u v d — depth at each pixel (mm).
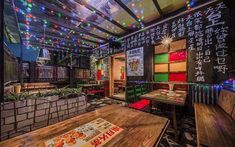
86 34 5613
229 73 2816
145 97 2662
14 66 4098
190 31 3572
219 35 3020
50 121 2225
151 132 1077
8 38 5062
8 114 1750
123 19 4473
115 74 9070
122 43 5996
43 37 5789
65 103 2482
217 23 3051
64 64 8070
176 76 3996
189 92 3576
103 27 5215
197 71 3412
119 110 1730
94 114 1557
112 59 7094
